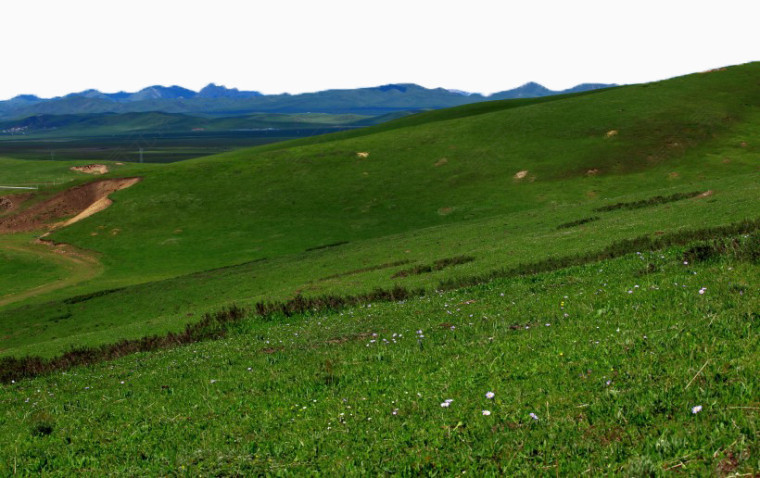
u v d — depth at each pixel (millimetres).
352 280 46594
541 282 23172
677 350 8969
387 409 9438
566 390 8461
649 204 58688
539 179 100312
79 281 76812
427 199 99312
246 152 195500
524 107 142750
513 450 6820
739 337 9109
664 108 123500
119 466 9180
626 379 8273
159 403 14016
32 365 30844
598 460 6109
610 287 17125
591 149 108750
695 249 19312
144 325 42344
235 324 32000
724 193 49844
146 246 90688
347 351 16469
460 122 139500
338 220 95188
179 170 123812
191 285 63812
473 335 14945
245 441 9266
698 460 5652
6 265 85062
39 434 12617
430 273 42438
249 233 93125
